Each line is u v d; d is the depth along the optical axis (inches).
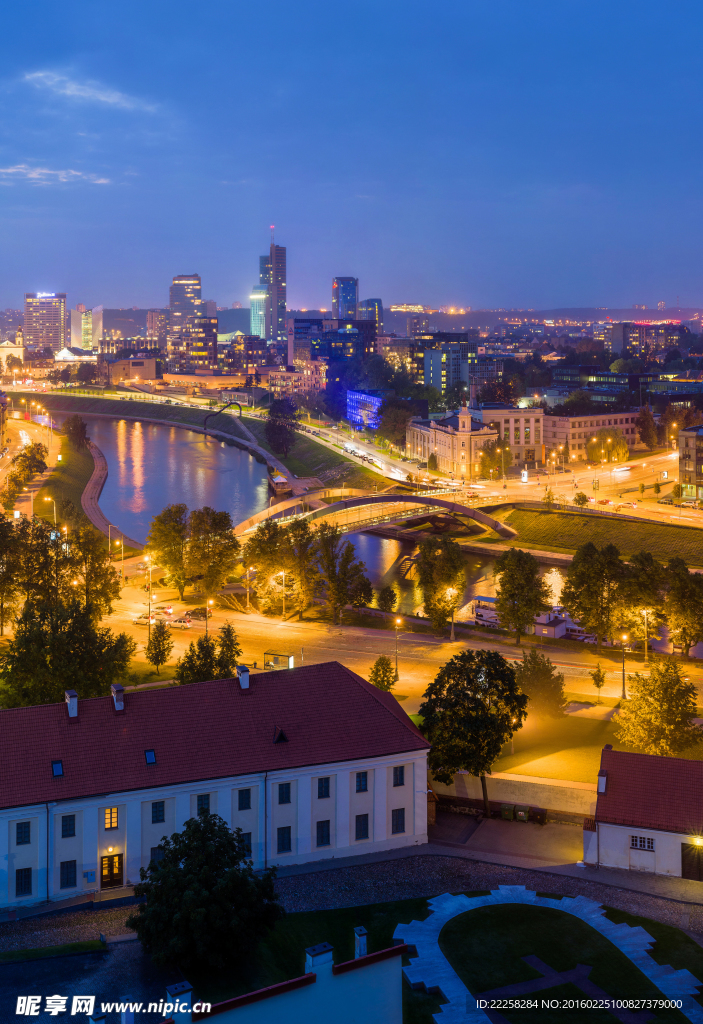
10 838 3284.9
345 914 3243.1
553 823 4077.3
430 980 2856.8
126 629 7224.4
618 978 2886.3
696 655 6815.9
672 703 4416.8
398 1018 2329.0
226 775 3518.7
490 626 7564.0
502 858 3715.6
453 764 4084.6
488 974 2896.2
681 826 3543.3
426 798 3865.7
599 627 6845.5
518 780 4190.5
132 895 3358.8
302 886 3447.3
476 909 3277.6
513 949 3031.5
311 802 3666.3
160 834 3481.8
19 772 3376.0
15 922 3161.9
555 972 2910.9
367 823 3772.1
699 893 3417.8
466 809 4197.8
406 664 6412.4
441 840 3897.6
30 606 6033.5
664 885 3481.8
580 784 4133.9
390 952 2319.1
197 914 2696.9
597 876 3555.6
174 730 3646.7
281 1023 2213.3
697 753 4534.9
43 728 3553.2
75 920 3149.6
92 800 3366.1
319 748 3700.8
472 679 4165.8
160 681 5866.1
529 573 7135.8
